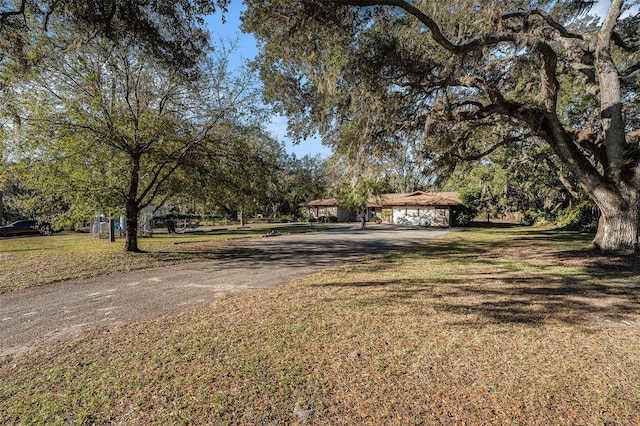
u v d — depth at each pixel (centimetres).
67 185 1070
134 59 1063
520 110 894
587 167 974
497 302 553
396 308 525
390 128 899
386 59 770
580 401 270
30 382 314
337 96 858
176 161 1172
